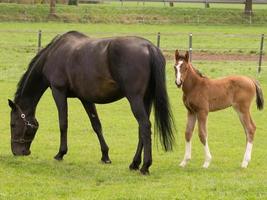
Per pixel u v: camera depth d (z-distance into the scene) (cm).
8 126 1803
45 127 1803
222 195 1032
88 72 1229
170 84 2661
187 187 1091
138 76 1166
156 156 1437
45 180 1155
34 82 1342
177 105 2222
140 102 1173
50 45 1331
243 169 1288
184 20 5891
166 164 1346
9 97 2297
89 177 1194
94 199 1013
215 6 7106
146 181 1159
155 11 6031
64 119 1323
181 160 1394
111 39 1216
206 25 5703
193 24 5756
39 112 2044
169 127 1176
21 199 1019
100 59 1205
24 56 3334
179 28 5284
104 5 6656
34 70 1339
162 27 5353
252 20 6022
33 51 3541
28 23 5403
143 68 1168
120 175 1212
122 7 6191
